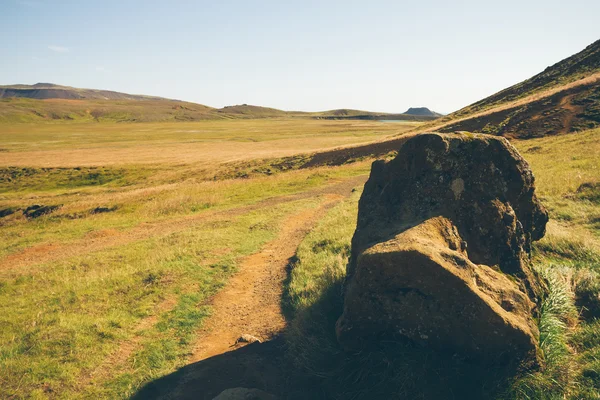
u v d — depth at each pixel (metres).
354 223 14.56
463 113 66.69
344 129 121.56
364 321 5.18
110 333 8.20
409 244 4.92
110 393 6.32
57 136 107.56
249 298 9.81
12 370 6.93
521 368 4.54
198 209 25.34
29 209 30.08
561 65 67.50
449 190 6.09
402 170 6.67
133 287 10.84
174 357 7.26
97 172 50.19
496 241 6.04
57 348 7.66
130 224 22.70
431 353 4.83
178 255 13.43
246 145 79.75
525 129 38.19
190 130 131.25
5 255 18.56
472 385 4.54
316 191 27.47
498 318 4.50
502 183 6.26
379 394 4.79
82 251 17.69
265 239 15.65
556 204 12.26
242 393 5.33
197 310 9.30
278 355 6.71
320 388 5.39
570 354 4.82
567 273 6.81
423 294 4.83
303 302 7.98
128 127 152.50
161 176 46.59
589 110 36.94
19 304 10.55
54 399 6.23
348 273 6.73
